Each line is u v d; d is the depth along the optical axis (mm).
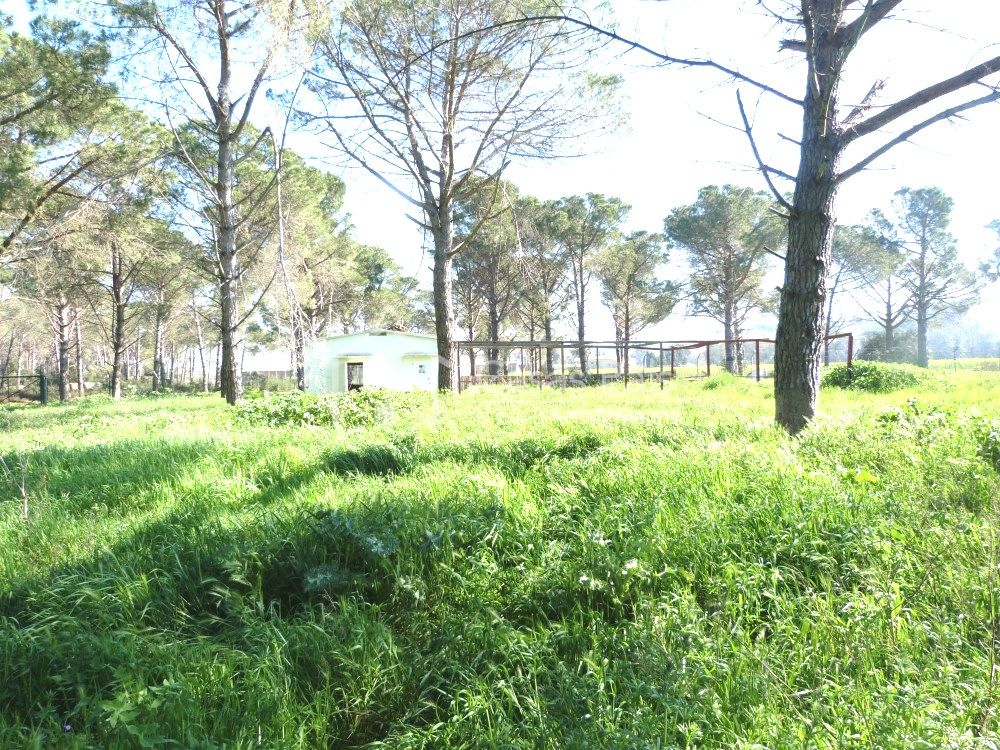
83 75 14984
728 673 2463
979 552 3148
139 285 35719
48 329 44594
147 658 2621
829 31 6535
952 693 2256
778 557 3361
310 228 26391
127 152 17609
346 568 3289
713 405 11789
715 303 41375
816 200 6641
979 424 5883
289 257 18047
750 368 40125
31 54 14750
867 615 2764
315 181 25266
